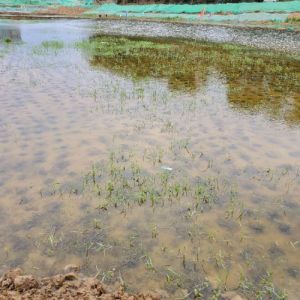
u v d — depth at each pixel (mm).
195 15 50188
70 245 4871
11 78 13852
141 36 31891
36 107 10383
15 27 37406
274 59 19922
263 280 4242
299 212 5668
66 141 8094
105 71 15711
